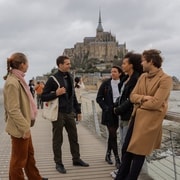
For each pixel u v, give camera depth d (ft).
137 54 16.19
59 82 18.94
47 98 18.84
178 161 18.85
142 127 12.97
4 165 21.72
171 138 15.25
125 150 14.06
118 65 19.27
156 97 12.61
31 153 15.21
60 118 19.33
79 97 42.93
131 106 15.92
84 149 26.73
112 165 20.76
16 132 13.50
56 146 19.53
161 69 13.38
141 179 17.22
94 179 17.81
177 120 13.07
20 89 13.58
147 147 12.98
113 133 19.71
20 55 13.79
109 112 19.31
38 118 55.36
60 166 19.47
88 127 41.24
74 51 451.53
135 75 16.07
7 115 13.99
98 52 435.12
